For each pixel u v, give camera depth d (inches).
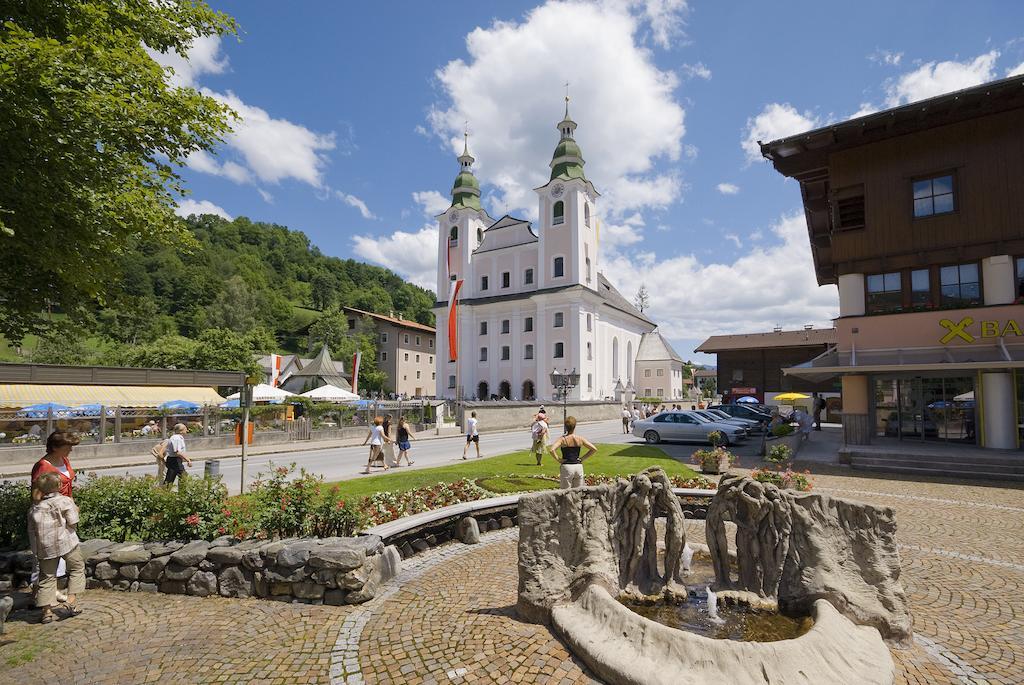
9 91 216.7
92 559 243.9
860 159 724.0
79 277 275.9
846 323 724.0
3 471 684.1
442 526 311.7
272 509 252.7
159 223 302.5
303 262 5324.8
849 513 187.9
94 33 272.4
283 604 220.2
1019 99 617.9
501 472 524.7
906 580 245.0
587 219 2443.4
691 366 4483.3
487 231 2689.5
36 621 207.8
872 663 142.3
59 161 240.5
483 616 198.7
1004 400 641.6
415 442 1076.5
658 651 143.3
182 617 209.3
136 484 287.9
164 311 3289.9
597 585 183.0
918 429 708.7
